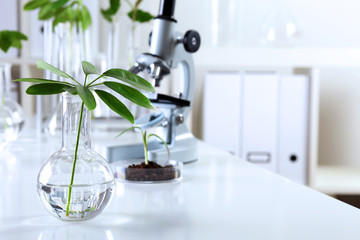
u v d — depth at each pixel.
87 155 0.65
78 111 0.66
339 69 2.42
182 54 1.01
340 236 0.59
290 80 1.95
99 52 2.52
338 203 0.70
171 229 0.61
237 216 0.65
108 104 0.61
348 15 2.50
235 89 1.97
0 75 1.07
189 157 0.99
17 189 0.76
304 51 1.93
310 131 1.94
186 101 0.96
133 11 1.73
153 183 0.81
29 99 2.44
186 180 0.83
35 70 2.50
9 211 0.67
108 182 0.64
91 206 0.62
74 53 1.27
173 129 0.98
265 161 1.97
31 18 2.40
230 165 0.96
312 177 1.93
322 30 2.51
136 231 0.60
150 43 0.99
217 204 0.70
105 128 1.65
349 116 2.44
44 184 0.62
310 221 0.63
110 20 1.69
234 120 1.97
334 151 2.45
